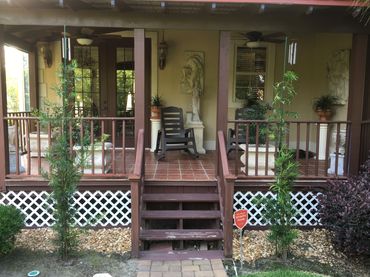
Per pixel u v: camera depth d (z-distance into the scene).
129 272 3.77
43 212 4.88
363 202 3.88
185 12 4.62
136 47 4.71
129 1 4.16
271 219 4.08
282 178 4.05
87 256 4.11
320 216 4.45
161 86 7.54
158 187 4.98
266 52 7.63
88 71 7.63
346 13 4.72
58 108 3.92
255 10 4.48
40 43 7.32
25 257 4.07
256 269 3.88
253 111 6.03
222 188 4.69
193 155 6.93
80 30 6.47
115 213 4.92
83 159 4.03
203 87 7.61
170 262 4.00
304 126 7.85
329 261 4.12
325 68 7.30
